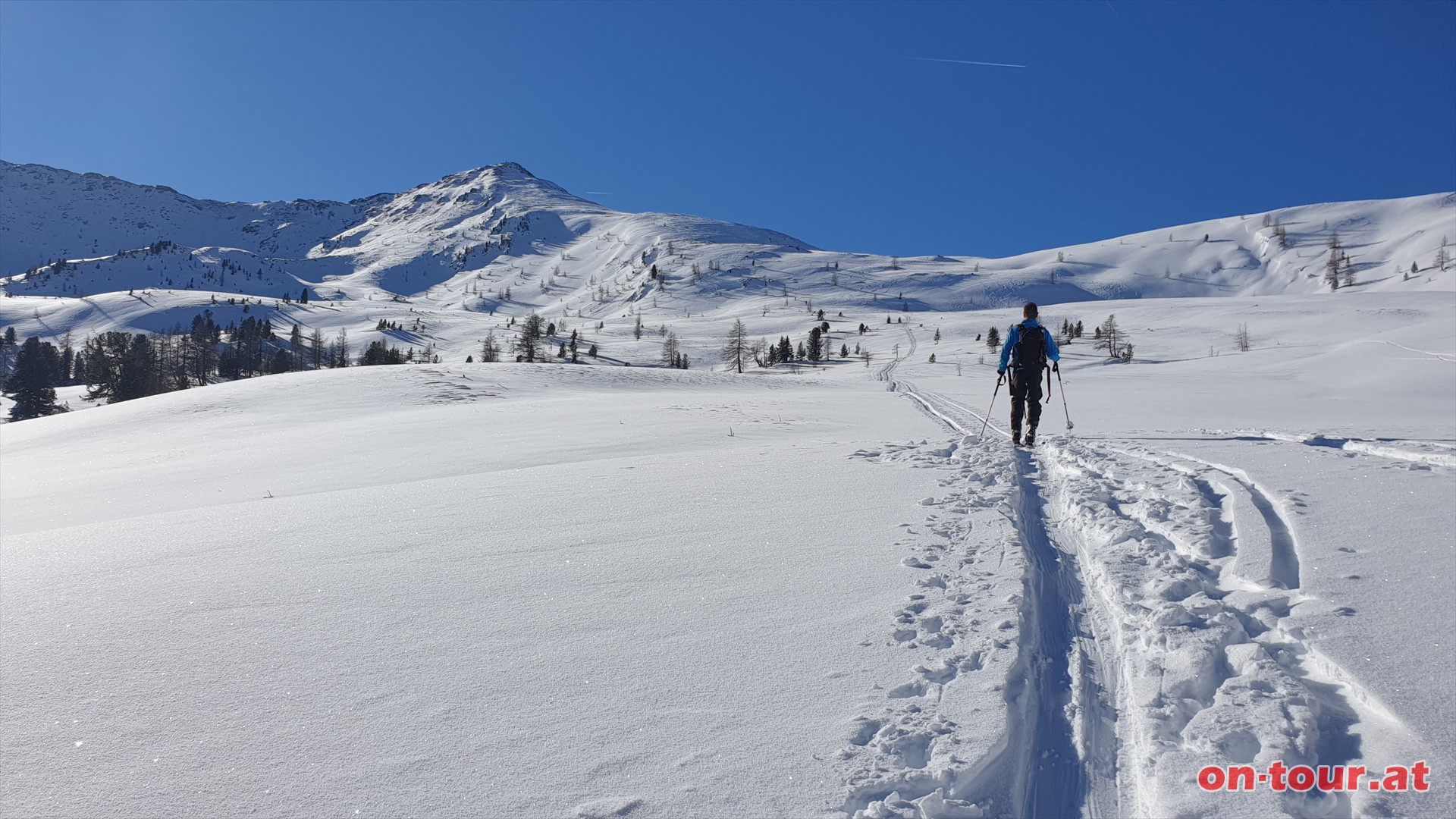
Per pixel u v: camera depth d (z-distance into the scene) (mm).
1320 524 4613
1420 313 79062
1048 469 7762
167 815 2439
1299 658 3133
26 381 74625
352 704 3104
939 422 14922
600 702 3045
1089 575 4480
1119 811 2418
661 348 146875
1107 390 30812
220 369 103000
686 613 3930
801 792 2439
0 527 10328
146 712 3092
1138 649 3391
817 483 7035
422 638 3750
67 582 4906
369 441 17297
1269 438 8500
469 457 13086
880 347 116438
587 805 2404
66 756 2791
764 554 4891
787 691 3082
